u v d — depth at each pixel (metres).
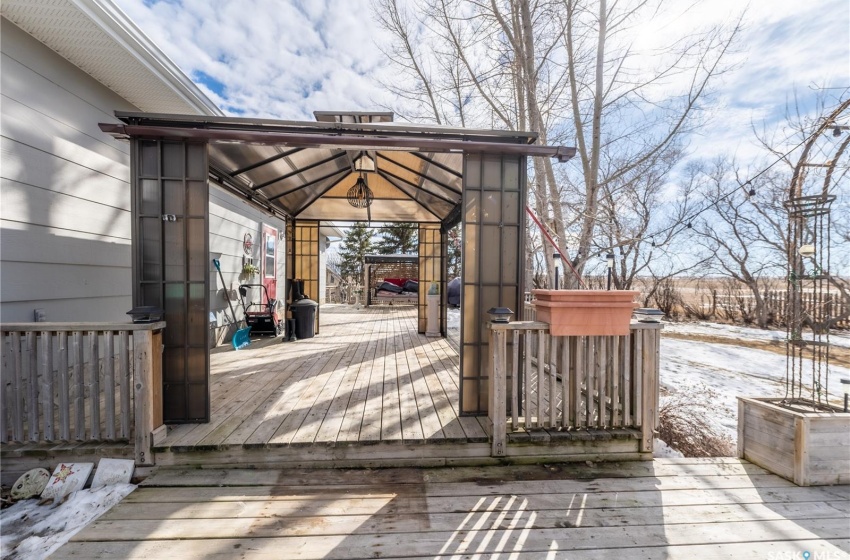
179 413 2.46
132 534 1.65
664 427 3.32
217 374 3.70
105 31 2.77
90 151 3.31
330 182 4.96
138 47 3.05
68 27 2.71
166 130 2.34
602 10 4.51
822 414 2.17
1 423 2.12
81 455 2.13
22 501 2.00
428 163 3.73
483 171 2.67
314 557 1.54
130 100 3.85
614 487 2.09
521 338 2.65
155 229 2.45
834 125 2.89
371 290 13.28
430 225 6.45
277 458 2.22
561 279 4.87
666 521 1.80
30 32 2.74
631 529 1.74
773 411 2.29
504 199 2.69
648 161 5.39
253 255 6.57
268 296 6.95
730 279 10.44
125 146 3.73
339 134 2.60
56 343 2.88
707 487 2.11
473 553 1.58
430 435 2.31
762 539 1.68
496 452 2.28
